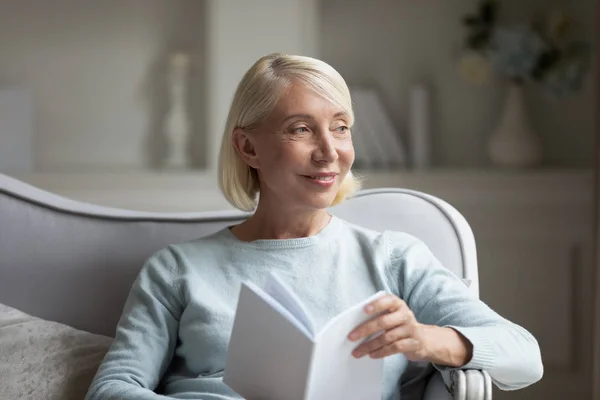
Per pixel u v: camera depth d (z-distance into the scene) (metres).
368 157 3.91
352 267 1.83
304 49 3.94
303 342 1.36
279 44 3.93
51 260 2.12
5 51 4.10
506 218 3.83
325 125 1.75
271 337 1.41
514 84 3.92
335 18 4.14
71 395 1.90
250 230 1.91
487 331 1.60
